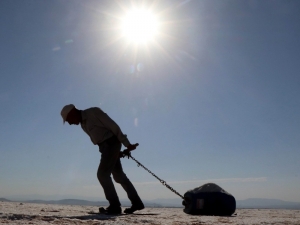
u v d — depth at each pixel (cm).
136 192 385
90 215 328
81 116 363
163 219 297
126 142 359
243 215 398
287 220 301
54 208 446
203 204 385
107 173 358
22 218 256
